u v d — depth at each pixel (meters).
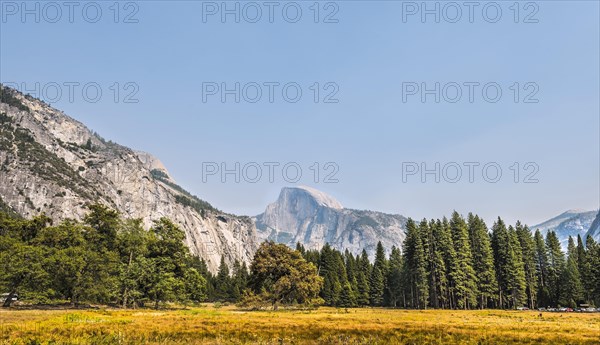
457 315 57.62
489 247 89.94
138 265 67.81
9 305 60.12
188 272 75.94
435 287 87.88
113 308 63.91
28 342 24.30
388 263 118.38
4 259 60.00
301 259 74.62
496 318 51.16
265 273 73.62
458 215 90.88
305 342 26.78
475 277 85.75
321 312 63.03
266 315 49.09
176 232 73.94
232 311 62.16
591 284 83.06
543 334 30.80
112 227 77.12
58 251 64.31
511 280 85.88
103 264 67.94
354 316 50.22
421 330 32.06
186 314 48.38
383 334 30.12
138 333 27.95
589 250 89.81
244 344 25.94
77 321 35.00
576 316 57.12
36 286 61.19
